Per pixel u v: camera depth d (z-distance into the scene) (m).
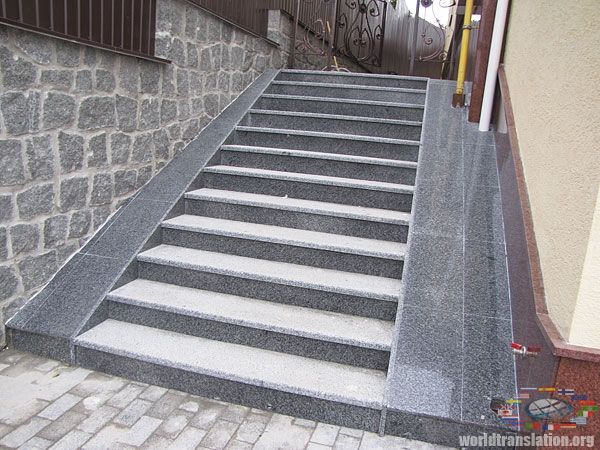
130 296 3.12
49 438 2.32
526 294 2.51
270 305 3.15
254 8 5.72
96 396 2.65
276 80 5.81
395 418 2.42
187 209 3.97
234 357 2.81
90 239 3.53
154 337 2.98
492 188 3.70
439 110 4.79
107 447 2.29
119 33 3.62
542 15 3.06
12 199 2.91
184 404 2.63
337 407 2.51
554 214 2.35
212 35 4.79
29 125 2.95
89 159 3.45
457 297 2.89
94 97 3.43
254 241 3.51
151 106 4.04
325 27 7.75
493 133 4.39
